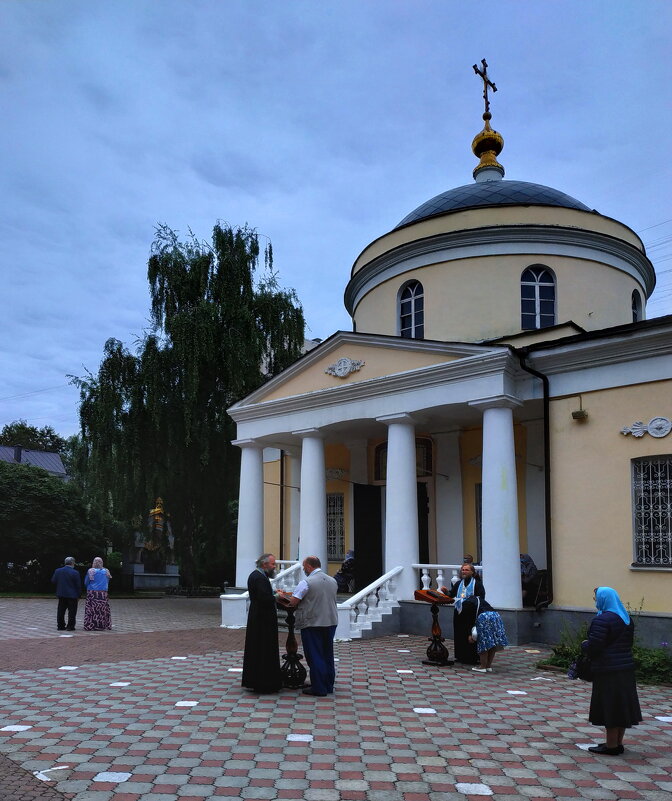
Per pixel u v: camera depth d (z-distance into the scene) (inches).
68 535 1306.6
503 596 546.3
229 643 559.8
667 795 224.8
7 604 967.6
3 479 1280.8
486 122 895.7
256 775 237.0
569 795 223.6
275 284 1050.7
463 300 724.7
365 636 579.5
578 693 373.4
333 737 283.7
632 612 492.7
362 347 680.4
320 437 722.8
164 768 242.2
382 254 784.3
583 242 727.1
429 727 301.4
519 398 589.0
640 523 513.0
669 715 329.4
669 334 503.2
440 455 729.0
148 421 942.4
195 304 973.2
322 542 703.7
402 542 620.4
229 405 968.3
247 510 777.6
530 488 650.8
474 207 737.6
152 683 390.3
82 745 267.4
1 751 258.5
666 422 504.4
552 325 716.7
